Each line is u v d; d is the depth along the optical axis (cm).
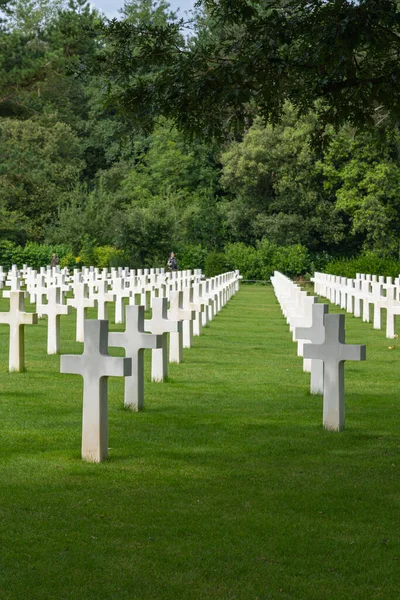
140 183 7838
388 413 1169
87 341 849
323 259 7062
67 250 6162
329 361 1031
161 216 6625
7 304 3225
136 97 1095
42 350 1811
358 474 827
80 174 8269
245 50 1041
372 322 2841
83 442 865
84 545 614
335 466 859
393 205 6856
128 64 1121
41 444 939
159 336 1125
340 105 1128
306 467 853
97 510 698
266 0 1082
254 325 2623
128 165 8094
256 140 7150
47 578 553
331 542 628
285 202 7144
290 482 795
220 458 888
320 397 1299
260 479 804
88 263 6156
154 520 674
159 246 6512
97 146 8338
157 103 1073
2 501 720
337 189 7144
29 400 1217
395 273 4966
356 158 6819
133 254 6450
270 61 1014
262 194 7488
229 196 8094
